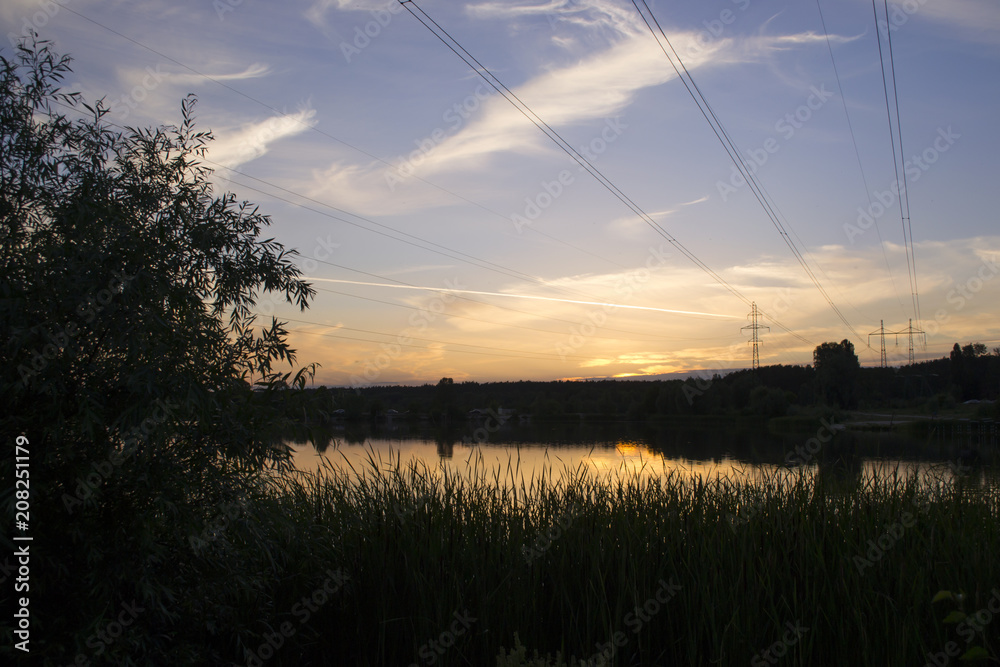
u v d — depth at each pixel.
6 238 3.04
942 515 4.70
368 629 4.46
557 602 4.50
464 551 4.62
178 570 3.42
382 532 4.73
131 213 3.28
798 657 3.93
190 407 3.02
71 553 3.07
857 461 6.00
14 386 2.80
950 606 3.88
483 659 4.27
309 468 5.22
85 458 3.02
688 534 4.71
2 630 2.77
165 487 3.10
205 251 3.44
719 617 4.14
